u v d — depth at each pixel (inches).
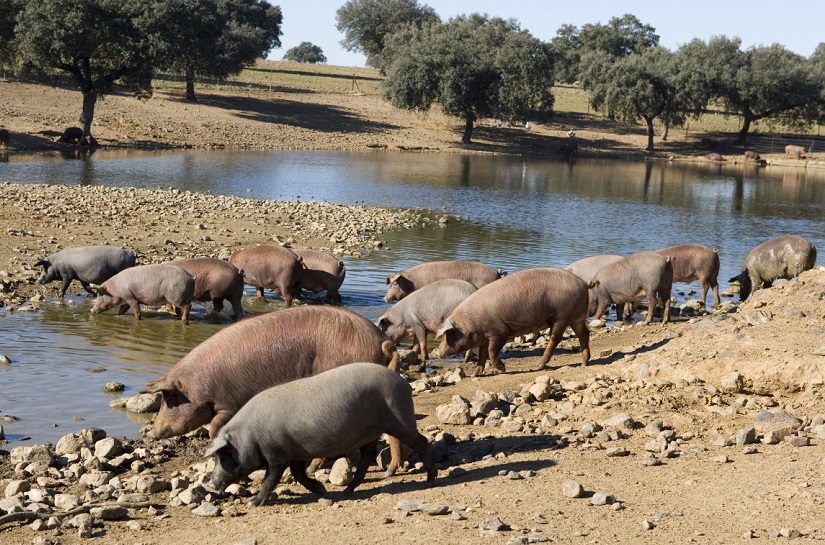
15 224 1012.5
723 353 492.7
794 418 394.9
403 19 4753.9
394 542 269.6
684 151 3590.1
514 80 3275.1
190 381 380.8
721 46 3649.1
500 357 636.7
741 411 426.3
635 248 1216.2
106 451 406.9
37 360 578.6
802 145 3737.7
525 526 277.6
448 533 273.6
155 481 362.9
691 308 838.5
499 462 368.2
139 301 703.7
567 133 3772.1
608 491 316.2
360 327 379.2
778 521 273.6
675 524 275.9
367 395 325.1
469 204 1686.8
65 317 702.5
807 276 690.8
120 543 293.4
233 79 4082.2
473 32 3503.9
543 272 556.4
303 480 338.3
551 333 563.5
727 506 291.1
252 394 380.8
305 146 2940.5
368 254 1055.6
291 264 780.6
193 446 432.1
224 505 335.0
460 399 466.3
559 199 1856.5
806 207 1868.8
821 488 298.4
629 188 2181.3
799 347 478.9
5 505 333.1
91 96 2513.5
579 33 5462.6
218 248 979.9
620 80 3496.6
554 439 396.8
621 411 436.1
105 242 956.6
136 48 2481.5
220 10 3624.5
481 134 3555.6
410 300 618.5
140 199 1307.8
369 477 367.9
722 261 1141.1
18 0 2534.5
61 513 324.8
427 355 629.3
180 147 2669.8
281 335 377.4
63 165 1979.6
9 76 3122.5
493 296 547.2
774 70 3543.3
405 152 3038.9
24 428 452.1
